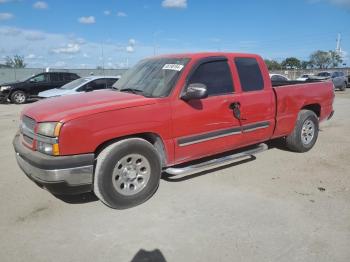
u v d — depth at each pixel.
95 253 3.20
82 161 3.68
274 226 3.65
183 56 4.84
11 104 17.16
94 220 3.82
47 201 4.31
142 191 4.16
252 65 5.36
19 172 5.39
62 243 3.37
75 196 4.45
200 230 3.58
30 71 32.50
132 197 4.08
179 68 4.55
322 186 4.77
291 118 5.98
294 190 4.62
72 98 4.49
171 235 3.49
